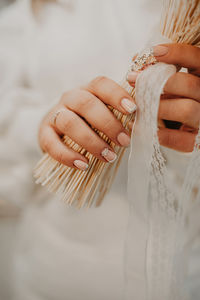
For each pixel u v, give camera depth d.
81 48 0.41
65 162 0.28
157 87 0.23
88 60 0.41
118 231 0.39
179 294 0.28
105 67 0.41
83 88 0.28
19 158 0.45
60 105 0.29
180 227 0.27
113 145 0.27
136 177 0.25
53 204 0.43
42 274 0.42
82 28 0.42
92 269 0.39
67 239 0.41
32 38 0.47
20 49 0.49
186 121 0.26
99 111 0.25
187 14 0.24
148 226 0.26
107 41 0.40
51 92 0.45
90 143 0.26
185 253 0.28
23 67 0.48
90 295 0.40
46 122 0.31
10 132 0.44
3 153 0.44
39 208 0.46
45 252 0.42
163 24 0.26
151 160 0.25
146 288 0.27
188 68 0.26
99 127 0.25
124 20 0.39
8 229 0.67
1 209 0.65
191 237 0.29
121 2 0.39
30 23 0.47
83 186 0.29
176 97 0.26
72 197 0.29
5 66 0.49
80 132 0.26
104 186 0.30
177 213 0.27
